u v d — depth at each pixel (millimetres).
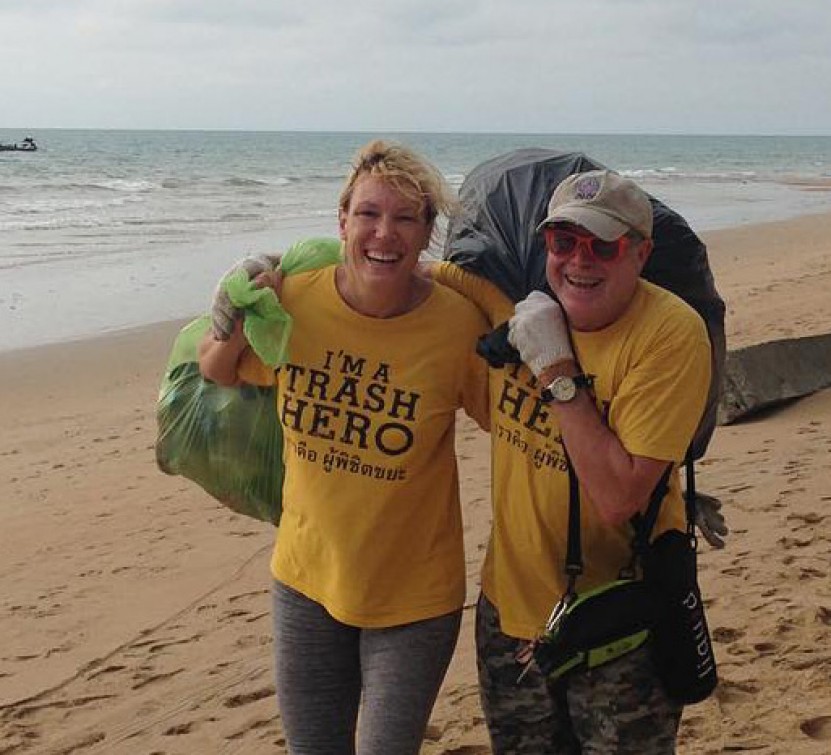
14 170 57906
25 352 13508
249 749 4422
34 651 5539
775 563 5613
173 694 4969
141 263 20953
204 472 3367
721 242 25828
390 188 2775
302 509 2945
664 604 2650
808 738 3992
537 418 2734
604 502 2576
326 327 2889
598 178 2590
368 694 2902
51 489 8273
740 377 8469
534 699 2912
